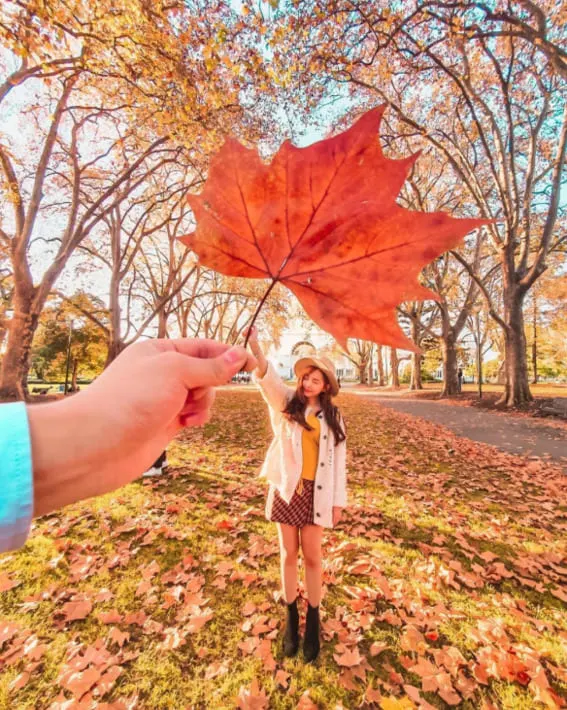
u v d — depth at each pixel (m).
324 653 2.22
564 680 2.04
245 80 8.58
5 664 2.11
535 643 2.30
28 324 11.22
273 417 2.57
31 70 8.00
